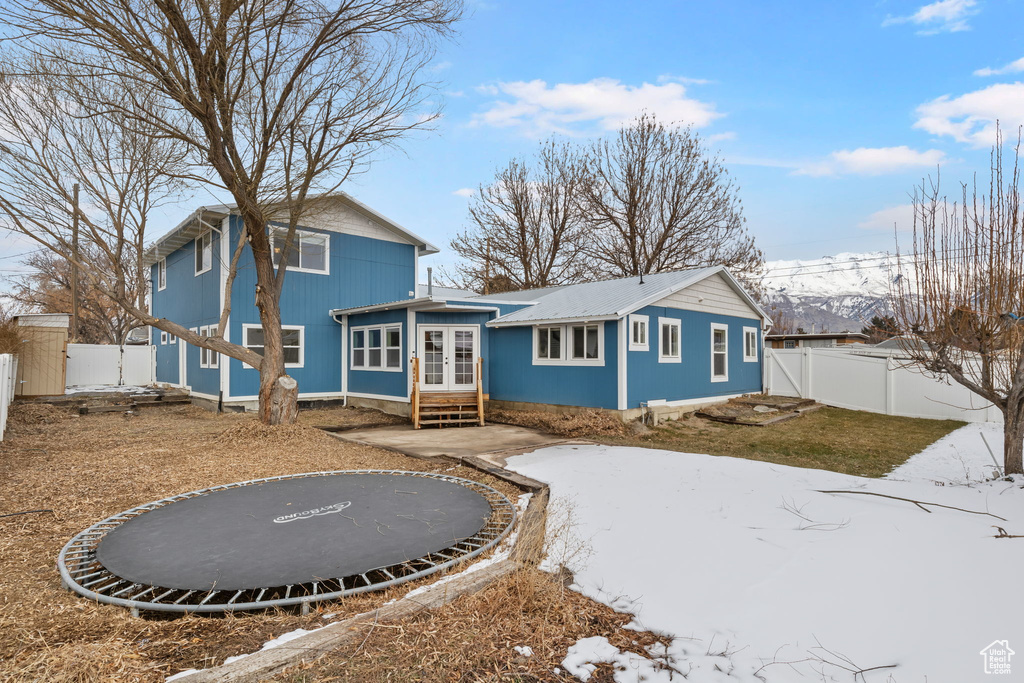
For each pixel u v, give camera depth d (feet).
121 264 32.07
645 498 17.51
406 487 20.61
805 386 50.60
